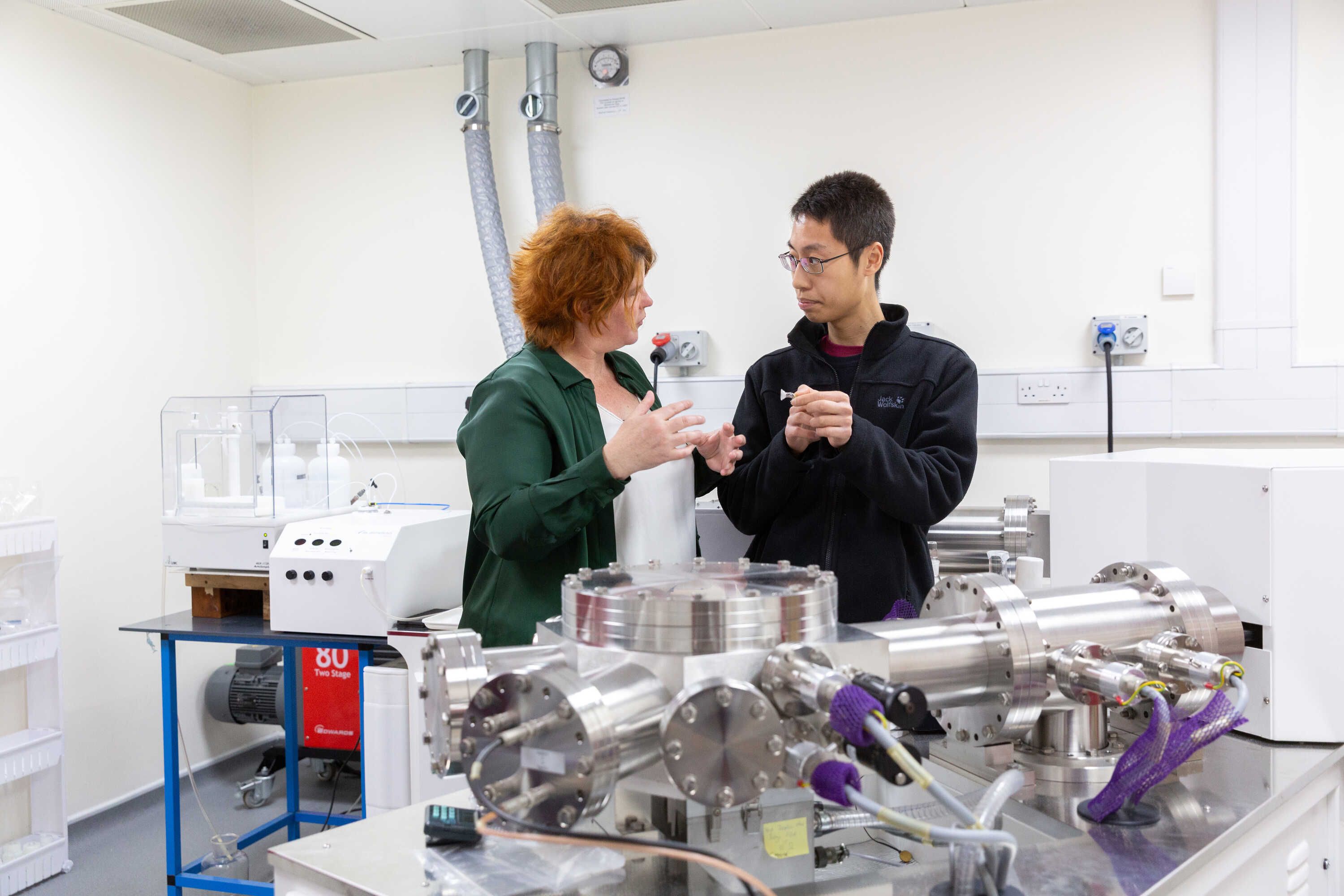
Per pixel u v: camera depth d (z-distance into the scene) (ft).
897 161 9.15
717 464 5.10
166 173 10.30
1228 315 8.29
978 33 8.88
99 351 9.63
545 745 2.43
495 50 10.02
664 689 2.59
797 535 6.02
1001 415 8.87
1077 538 4.92
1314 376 8.11
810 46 9.32
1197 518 4.29
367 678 6.76
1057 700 3.34
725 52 9.57
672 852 2.40
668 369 9.78
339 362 11.09
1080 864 2.78
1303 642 3.94
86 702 9.48
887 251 6.22
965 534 7.23
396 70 10.69
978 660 3.20
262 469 8.87
